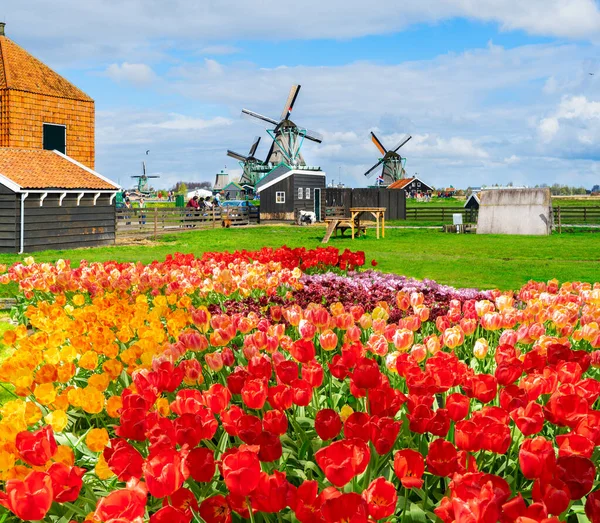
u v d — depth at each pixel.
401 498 3.38
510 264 24.41
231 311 8.77
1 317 13.13
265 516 3.00
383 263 24.64
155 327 6.17
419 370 4.07
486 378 3.69
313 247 33.34
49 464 3.27
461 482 2.41
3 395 7.43
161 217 44.22
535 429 3.22
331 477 2.52
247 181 104.94
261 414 4.47
